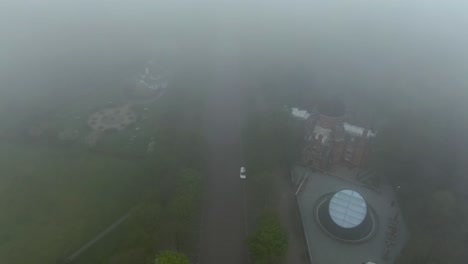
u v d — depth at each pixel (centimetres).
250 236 14725
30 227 15988
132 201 17325
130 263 13975
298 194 18175
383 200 18050
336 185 18825
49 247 15175
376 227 16625
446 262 14712
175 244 15038
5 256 14762
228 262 14962
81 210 16838
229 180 18812
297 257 15388
